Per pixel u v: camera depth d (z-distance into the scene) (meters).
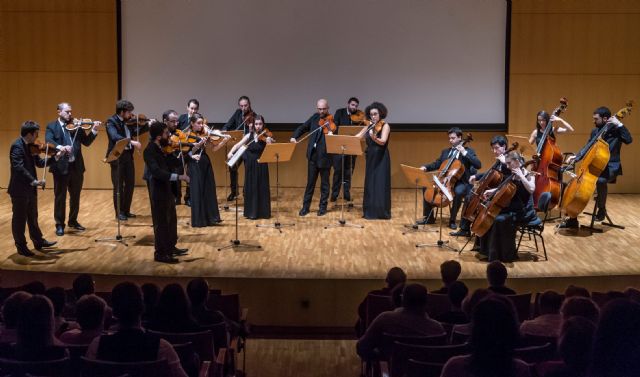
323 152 9.16
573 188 8.24
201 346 4.12
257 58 10.98
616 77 10.92
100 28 10.98
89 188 11.27
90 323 3.77
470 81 10.95
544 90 10.96
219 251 7.62
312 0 10.83
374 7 10.83
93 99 11.11
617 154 8.61
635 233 8.43
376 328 4.16
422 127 11.04
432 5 10.80
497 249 7.25
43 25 10.99
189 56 11.00
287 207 9.77
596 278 6.65
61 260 7.25
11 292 5.21
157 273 6.84
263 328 6.55
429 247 7.81
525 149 8.67
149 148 7.06
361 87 10.99
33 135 7.30
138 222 8.92
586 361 2.98
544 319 4.16
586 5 10.80
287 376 5.55
